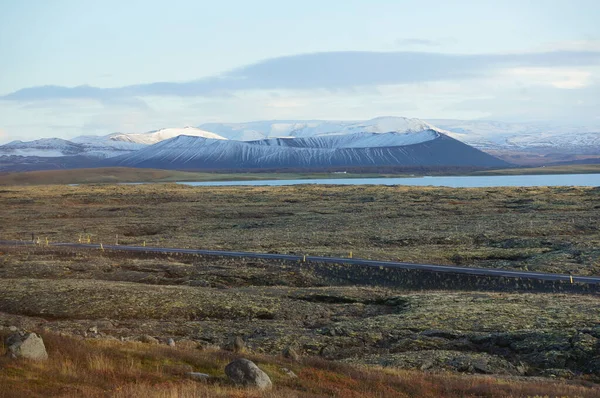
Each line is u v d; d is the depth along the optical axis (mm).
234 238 129125
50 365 28141
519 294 71438
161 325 58250
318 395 29109
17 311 65500
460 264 99688
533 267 92750
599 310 58688
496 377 41719
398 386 33656
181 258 105750
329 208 185500
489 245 116062
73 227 149875
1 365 26750
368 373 36250
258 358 36531
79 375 27203
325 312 65125
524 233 125250
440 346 50500
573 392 34750
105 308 65312
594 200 184875
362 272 91500
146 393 24734
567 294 71750
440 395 32562
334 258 100875
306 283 87625
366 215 165750
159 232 145250
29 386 24547
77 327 56469
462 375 41938
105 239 131250
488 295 70625
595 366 44750
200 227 149750
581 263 93812
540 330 51750
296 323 59969
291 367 35781
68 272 91750
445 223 143250
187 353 35312
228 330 56344
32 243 123250
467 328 54562
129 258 107188
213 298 69438
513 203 186500
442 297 69812
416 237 122375
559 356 46500
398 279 88250
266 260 100562
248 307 65562
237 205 199750
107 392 24969
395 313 63781
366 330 54875
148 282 87312
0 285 76125
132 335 53844
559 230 127625
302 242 121625
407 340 51594
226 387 27938
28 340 29031
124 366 30188
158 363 32062
